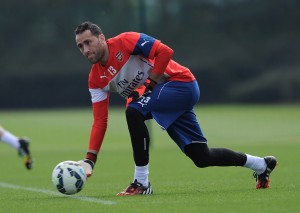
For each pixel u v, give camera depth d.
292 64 150.38
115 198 25.11
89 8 153.62
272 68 151.62
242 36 154.50
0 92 159.88
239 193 25.64
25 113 137.62
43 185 34.22
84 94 158.00
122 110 137.88
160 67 25.02
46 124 97.56
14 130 87.38
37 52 161.12
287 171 37.34
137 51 25.20
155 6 155.25
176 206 22.34
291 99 148.12
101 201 24.31
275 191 25.95
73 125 94.38
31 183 35.66
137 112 25.48
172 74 25.67
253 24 153.88
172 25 155.75
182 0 156.00
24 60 161.00
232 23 155.12
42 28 162.50
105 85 25.78
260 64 152.38
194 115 26.16
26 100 159.88
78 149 62.09
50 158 53.50
